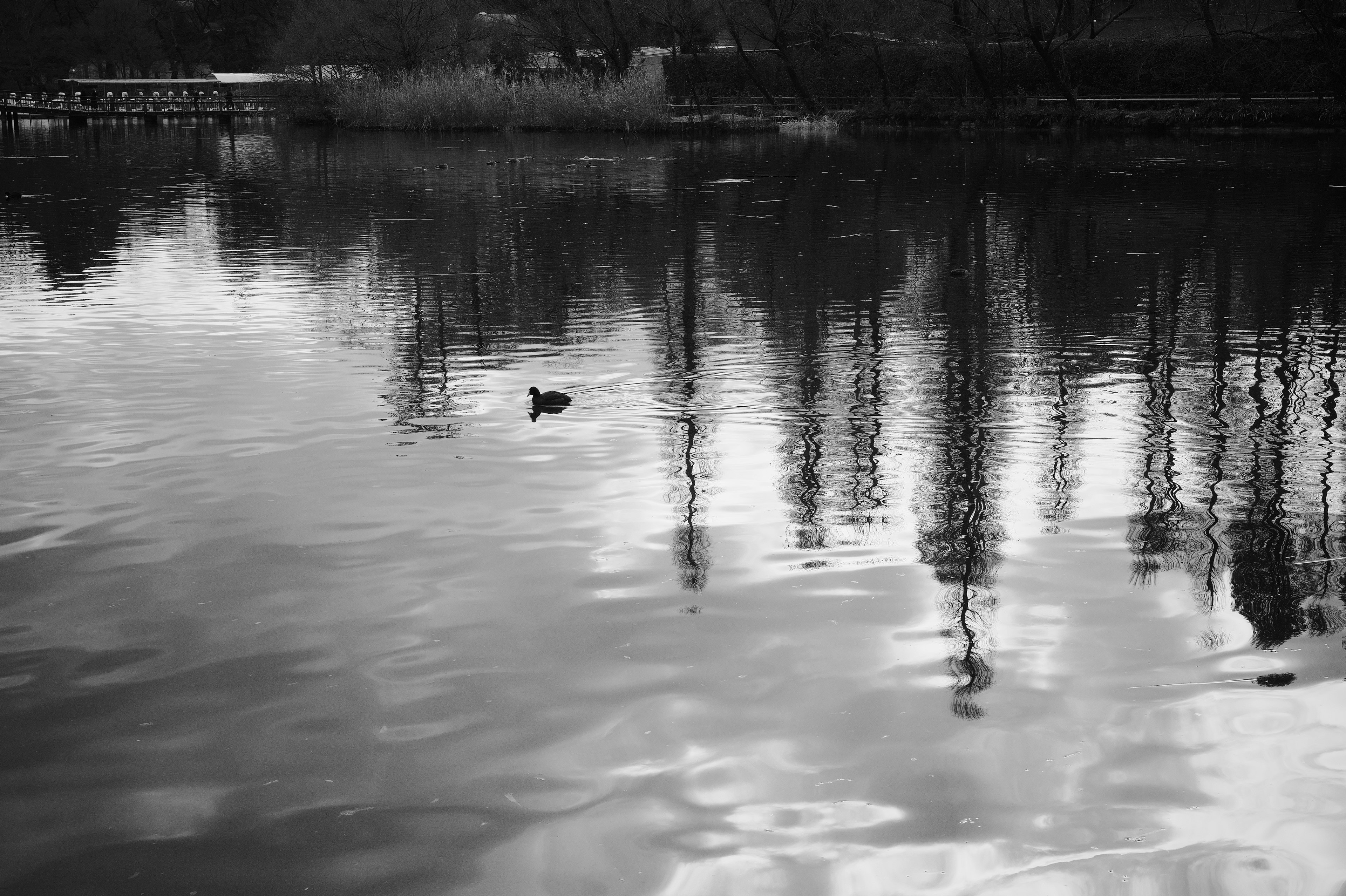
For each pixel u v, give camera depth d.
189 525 6.70
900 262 16.69
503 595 5.73
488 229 20.95
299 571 6.04
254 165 37.59
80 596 5.78
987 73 53.19
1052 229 19.88
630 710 4.67
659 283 15.16
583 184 29.47
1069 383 9.81
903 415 8.86
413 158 39.75
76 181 31.83
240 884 3.71
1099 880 3.65
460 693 4.82
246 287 15.09
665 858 3.79
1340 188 25.16
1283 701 4.67
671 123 53.09
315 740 4.50
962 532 6.48
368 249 18.50
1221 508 6.84
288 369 10.51
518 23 65.75
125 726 4.62
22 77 98.50
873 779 4.20
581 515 6.78
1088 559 6.11
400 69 65.69
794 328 12.23
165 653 5.20
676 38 65.88
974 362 10.59
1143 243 18.06
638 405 9.20
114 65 117.12
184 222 22.39
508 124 56.47
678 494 7.12
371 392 9.66
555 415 8.89
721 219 21.92
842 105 57.62
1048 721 4.55
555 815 4.02
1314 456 7.80
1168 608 5.52
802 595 5.70
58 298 14.35
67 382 10.07
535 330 12.26
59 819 4.05
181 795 4.17
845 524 6.61
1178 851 3.79
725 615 5.48
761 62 62.12
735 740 4.45
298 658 5.14
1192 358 10.70
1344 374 10.06
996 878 3.67
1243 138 40.31
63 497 7.17
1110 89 50.66
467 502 7.00
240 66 120.44
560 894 3.64
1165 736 4.44
